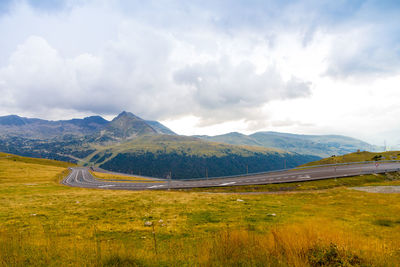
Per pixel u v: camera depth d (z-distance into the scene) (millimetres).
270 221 18953
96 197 34562
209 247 9992
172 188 53906
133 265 8859
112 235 15406
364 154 118000
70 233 15570
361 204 27266
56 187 49281
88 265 8789
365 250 10242
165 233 15938
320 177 56250
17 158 152000
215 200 31828
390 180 55312
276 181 54156
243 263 8227
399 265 8805
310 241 9883
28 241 12148
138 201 30922
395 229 16141
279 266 8031
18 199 31203
